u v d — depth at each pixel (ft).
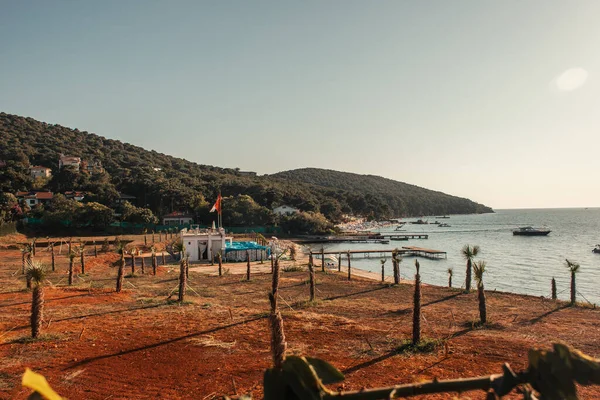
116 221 369.71
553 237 428.56
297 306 100.12
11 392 43.62
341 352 60.18
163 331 70.33
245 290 127.34
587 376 5.65
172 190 423.23
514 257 265.34
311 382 5.88
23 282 128.26
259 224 426.10
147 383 47.42
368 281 152.15
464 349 62.13
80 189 436.35
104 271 169.78
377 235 433.89
